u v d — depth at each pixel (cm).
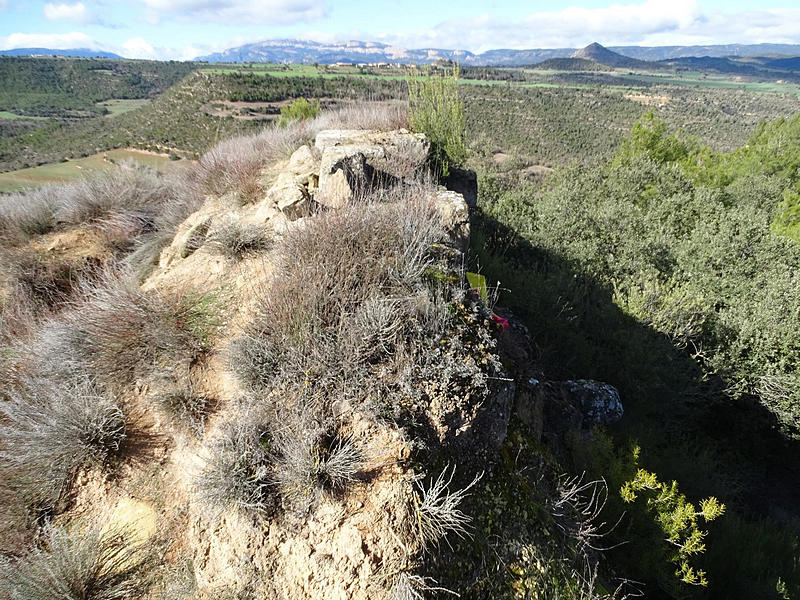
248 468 248
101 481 268
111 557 241
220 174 636
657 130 1609
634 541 349
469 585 240
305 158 624
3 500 253
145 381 305
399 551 224
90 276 503
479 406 291
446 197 533
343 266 325
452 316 321
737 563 411
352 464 238
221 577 233
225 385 297
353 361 276
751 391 651
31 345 340
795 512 597
